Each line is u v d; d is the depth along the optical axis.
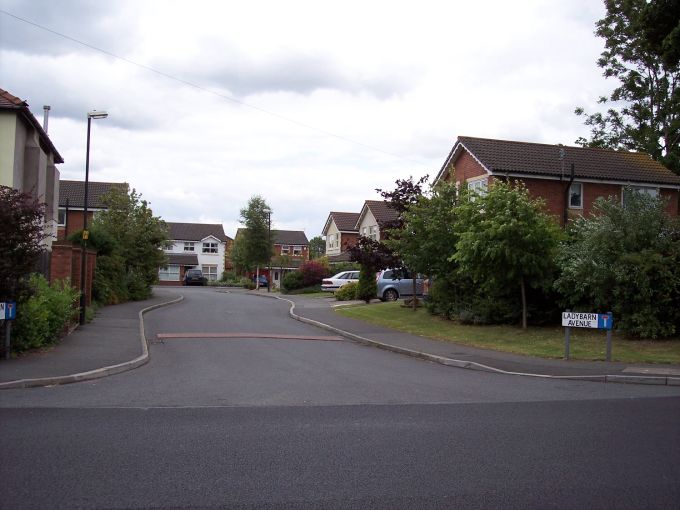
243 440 7.26
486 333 19.56
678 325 16.91
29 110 22.64
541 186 30.20
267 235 60.28
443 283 23.61
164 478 5.79
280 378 12.18
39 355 13.55
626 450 7.03
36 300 14.21
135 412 8.80
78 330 18.16
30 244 13.05
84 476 5.80
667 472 6.19
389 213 55.41
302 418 8.58
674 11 18.61
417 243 23.52
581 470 6.23
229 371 12.94
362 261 28.20
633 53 41.78
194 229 82.94
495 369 13.98
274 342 18.38
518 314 20.34
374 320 24.67
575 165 31.33
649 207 17.64
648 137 41.97
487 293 21.38
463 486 5.69
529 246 18.52
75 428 7.71
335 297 37.91
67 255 18.59
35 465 6.12
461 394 10.88
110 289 28.23
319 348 17.44
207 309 30.19
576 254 17.94
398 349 17.36
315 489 5.55
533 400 10.37
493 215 18.98
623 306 17.17
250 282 64.25
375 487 5.63
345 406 9.54
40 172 24.81
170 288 58.34
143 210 35.00
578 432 7.91
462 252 19.28
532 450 6.99
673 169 40.53
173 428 7.82
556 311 19.94
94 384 11.15
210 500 5.23
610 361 14.74
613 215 17.56
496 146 31.94
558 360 15.11
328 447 7.00
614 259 17.20
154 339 18.33
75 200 52.56
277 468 6.16
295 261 65.31
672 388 11.98
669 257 16.55
